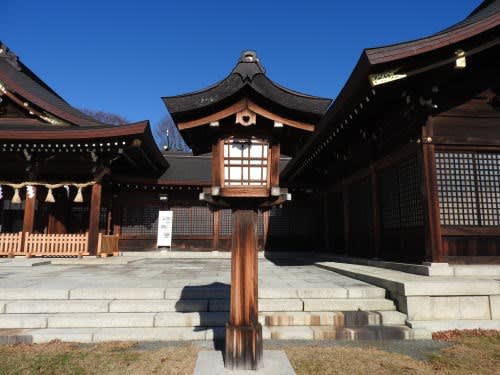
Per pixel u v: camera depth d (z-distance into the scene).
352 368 4.20
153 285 7.24
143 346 5.07
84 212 17.39
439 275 7.19
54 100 16.38
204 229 18.38
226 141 4.40
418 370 4.15
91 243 14.19
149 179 17.11
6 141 13.27
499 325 5.70
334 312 6.01
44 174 14.87
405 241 8.96
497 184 8.03
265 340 5.37
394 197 9.66
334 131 11.41
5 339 5.26
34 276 9.06
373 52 7.18
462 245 7.76
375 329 5.50
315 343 5.22
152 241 18.00
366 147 11.47
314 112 4.20
